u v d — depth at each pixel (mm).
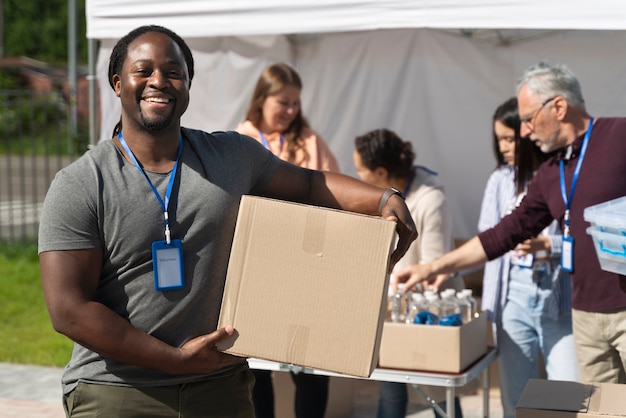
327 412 5199
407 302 4367
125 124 2541
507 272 4547
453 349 3939
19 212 14562
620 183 3721
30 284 9531
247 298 2496
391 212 2662
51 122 26484
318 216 2477
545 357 4461
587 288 3824
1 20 37688
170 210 2484
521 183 4625
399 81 6410
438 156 6410
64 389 2605
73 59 10188
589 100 5891
